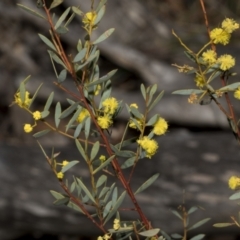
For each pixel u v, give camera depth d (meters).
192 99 0.67
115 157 0.68
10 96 2.16
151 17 2.25
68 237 1.70
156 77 2.05
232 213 1.40
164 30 2.23
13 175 1.50
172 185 1.44
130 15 2.24
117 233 0.70
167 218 1.41
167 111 1.89
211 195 1.42
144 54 2.11
